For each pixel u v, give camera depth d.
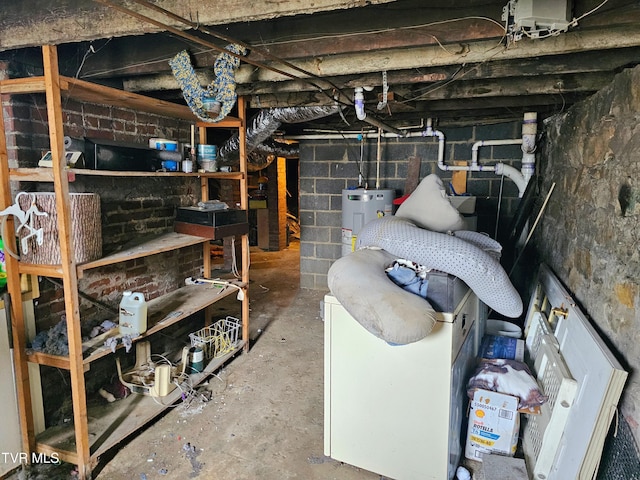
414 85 2.66
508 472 1.80
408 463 1.86
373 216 3.84
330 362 1.97
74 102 2.21
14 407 1.94
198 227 2.74
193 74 2.08
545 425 1.79
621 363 1.54
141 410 2.32
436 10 1.64
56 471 1.96
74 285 1.80
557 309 2.13
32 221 1.83
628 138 1.66
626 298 1.53
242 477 1.96
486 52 1.82
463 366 2.00
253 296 4.81
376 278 1.71
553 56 2.04
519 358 2.42
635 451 1.26
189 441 2.21
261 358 3.19
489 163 4.07
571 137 2.64
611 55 1.91
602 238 1.88
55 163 1.69
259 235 7.93
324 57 2.08
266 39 1.89
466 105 3.05
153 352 2.94
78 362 1.84
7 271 1.87
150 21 1.37
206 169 2.79
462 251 1.77
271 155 5.77
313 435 2.27
